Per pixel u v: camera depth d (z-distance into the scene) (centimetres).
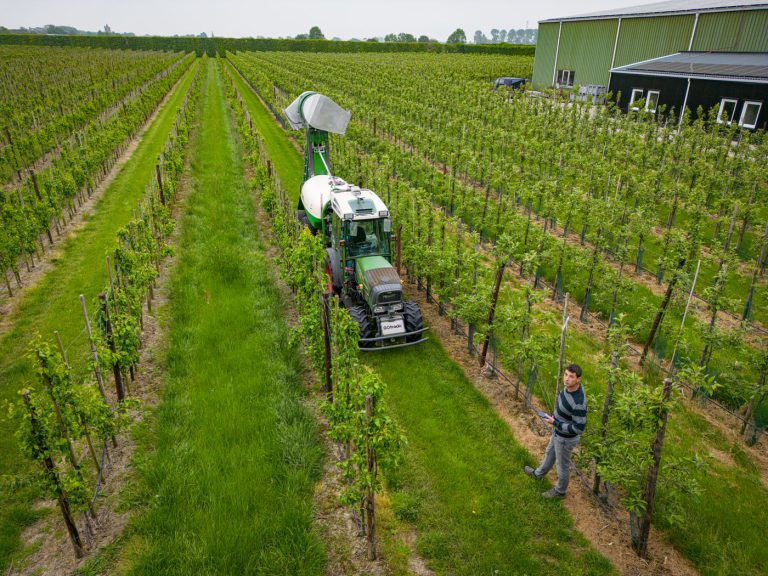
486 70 6253
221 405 871
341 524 670
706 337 927
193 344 1062
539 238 1337
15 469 730
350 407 667
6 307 1168
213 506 668
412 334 1052
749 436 855
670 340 1079
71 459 612
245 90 5053
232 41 10250
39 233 1421
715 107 2645
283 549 615
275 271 1440
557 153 2289
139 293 1056
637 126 2686
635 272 1465
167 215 1552
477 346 1096
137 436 805
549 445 714
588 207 1496
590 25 4434
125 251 1047
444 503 704
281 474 730
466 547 638
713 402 928
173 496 684
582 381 973
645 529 625
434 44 10662
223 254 1477
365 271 1064
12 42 10000
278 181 1670
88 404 652
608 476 635
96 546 627
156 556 600
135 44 10075
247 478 720
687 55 3616
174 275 1367
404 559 624
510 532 663
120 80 4766
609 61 4312
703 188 1833
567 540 661
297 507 675
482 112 3241
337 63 7031
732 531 672
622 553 645
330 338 840
